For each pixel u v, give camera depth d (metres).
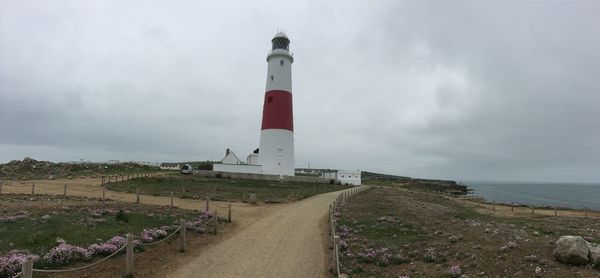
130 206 29.50
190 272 15.35
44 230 17.73
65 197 34.91
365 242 20.78
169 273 15.09
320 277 15.25
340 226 25.66
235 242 21.14
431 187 133.25
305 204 39.91
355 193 53.69
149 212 26.58
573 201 118.44
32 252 14.43
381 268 16.09
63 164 77.62
